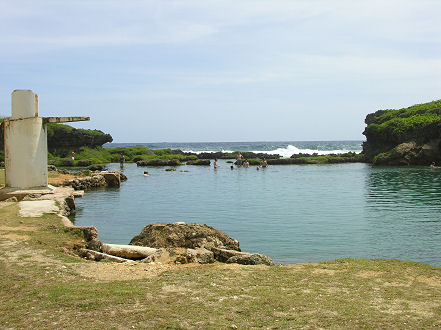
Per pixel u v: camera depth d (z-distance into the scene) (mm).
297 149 150750
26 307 7836
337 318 7340
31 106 22969
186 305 7953
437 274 10180
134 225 22469
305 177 54375
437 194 34844
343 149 155375
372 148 87938
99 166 69562
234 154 104125
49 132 84750
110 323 7117
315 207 28766
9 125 22781
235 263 12148
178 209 28266
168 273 10273
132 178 54938
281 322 7180
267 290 8922
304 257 15828
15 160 22875
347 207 28609
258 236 19562
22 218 16859
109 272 10391
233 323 7133
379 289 9031
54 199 22266
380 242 18250
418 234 19844
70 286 9039
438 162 73562
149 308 7773
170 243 14547
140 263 11828
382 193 36188
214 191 39438
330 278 9859
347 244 17938
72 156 79188
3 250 12055
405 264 11125
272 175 58156
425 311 7727
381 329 6918
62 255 11914
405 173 57969
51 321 7215
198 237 14602
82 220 23906
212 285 9234
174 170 68250
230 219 24219
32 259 11258
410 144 76062
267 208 28500
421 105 95812
